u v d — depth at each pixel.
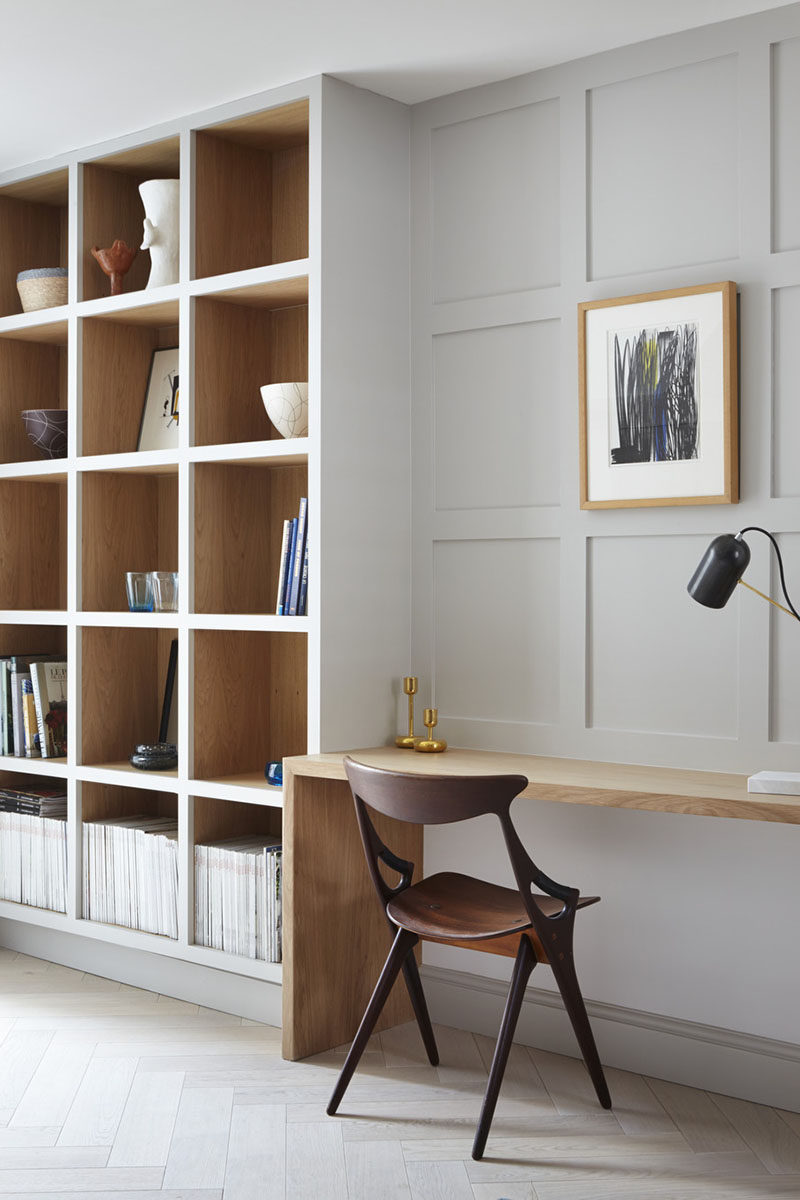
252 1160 2.55
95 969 3.81
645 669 3.07
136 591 3.70
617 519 3.10
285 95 3.33
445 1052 3.18
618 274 3.12
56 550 4.38
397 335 3.48
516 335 3.31
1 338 4.22
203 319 3.58
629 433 3.06
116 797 3.94
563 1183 2.46
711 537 2.96
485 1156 2.57
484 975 3.34
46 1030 3.29
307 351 3.69
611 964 3.11
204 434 3.58
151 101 3.45
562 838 3.20
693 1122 2.75
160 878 3.60
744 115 2.90
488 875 3.34
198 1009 3.49
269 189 3.76
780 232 2.86
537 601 3.27
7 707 4.12
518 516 3.29
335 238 3.28
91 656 3.88
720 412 2.91
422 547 3.49
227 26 2.95
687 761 2.98
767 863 2.87
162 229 3.66
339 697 3.30
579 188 3.17
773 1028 2.85
